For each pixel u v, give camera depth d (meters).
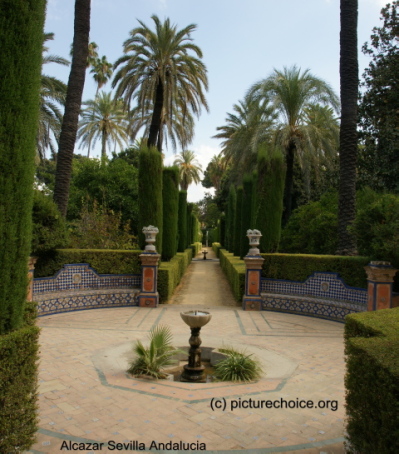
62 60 17.08
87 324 7.75
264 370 5.08
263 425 3.46
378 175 12.40
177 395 4.12
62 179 11.38
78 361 5.27
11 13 2.94
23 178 2.94
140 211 11.06
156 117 16.39
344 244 10.23
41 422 3.43
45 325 7.57
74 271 9.54
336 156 16.25
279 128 16.14
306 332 7.44
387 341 2.68
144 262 9.88
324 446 3.10
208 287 14.01
